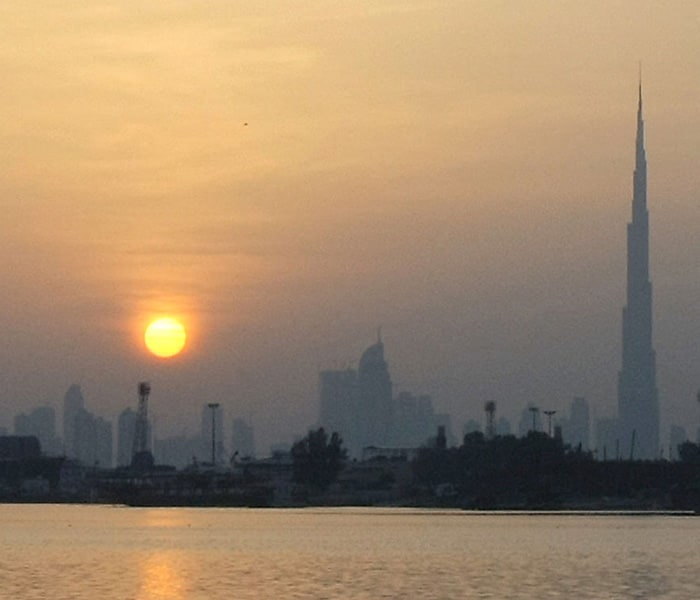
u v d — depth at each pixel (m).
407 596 173.50
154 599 169.75
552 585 189.88
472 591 181.00
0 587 183.88
